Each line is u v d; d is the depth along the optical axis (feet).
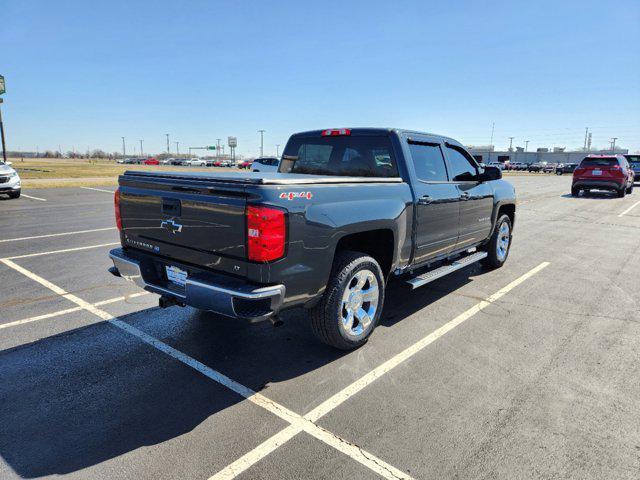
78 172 123.44
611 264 23.09
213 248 10.26
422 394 10.35
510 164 236.84
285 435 8.82
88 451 8.32
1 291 17.58
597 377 11.22
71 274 20.10
